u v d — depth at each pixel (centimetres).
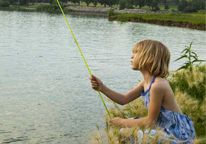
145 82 324
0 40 1798
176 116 309
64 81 934
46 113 664
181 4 11412
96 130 573
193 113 454
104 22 4209
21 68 1080
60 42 1878
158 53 306
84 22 3888
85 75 1030
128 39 2248
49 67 1123
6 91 802
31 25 2967
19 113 655
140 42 321
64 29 2766
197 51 1764
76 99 765
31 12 5744
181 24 4309
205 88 573
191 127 317
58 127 592
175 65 1284
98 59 1352
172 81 612
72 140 537
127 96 350
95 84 346
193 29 3869
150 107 309
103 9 10056
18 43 1727
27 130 574
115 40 2147
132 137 310
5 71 1016
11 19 3556
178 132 305
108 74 1059
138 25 3978
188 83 568
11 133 559
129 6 11106
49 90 834
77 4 10975
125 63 1285
